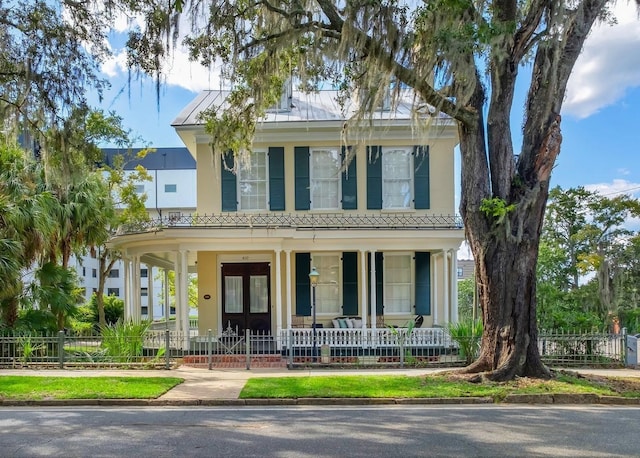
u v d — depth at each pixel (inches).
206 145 693.9
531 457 239.6
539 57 410.3
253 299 700.7
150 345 575.8
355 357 559.2
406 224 687.7
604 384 396.8
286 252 660.7
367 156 699.4
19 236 572.1
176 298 632.4
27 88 428.5
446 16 360.2
